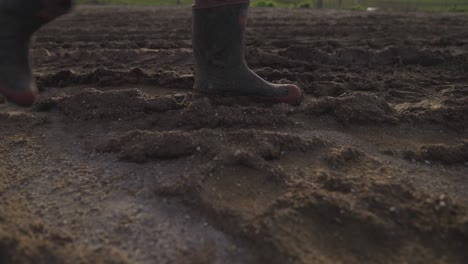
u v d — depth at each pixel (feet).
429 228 2.69
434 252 2.58
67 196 3.01
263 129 3.93
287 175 3.11
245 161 3.19
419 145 3.76
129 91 4.38
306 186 2.96
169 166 3.33
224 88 4.11
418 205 2.85
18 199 2.95
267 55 6.46
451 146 3.63
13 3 2.78
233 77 4.05
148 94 4.89
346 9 18.56
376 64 6.63
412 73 6.12
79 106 4.28
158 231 2.69
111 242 2.61
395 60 6.66
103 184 3.16
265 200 2.87
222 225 2.69
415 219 2.75
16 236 2.47
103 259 2.45
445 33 9.55
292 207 2.77
